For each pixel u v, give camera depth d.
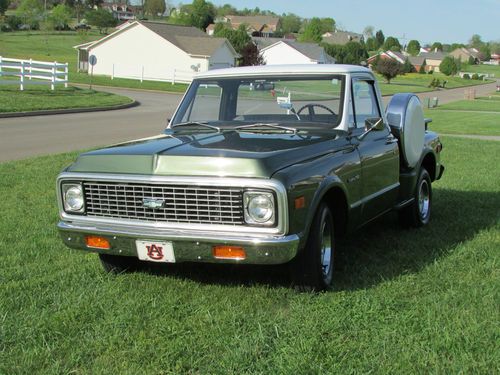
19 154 13.33
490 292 4.68
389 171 6.01
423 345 3.78
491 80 131.38
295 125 5.43
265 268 5.36
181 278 5.11
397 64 83.00
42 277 5.11
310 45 84.69
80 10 147.38
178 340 3.90
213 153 4.35
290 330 4.00
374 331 4.01
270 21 170.62
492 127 24.77
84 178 4.62
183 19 127.69
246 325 4.12
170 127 5.80
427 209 7.25
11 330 4.05
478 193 9.11
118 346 3.85
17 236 6.35
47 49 84.88
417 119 6.56
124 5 174.38
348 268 5.38
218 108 5.79
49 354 3.74
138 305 4.45
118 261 5.20
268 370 3.51
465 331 3.93
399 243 6.25
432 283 4.92
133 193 4.47
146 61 58.03
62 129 18.94
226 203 4.21
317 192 4.48
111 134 18.02
